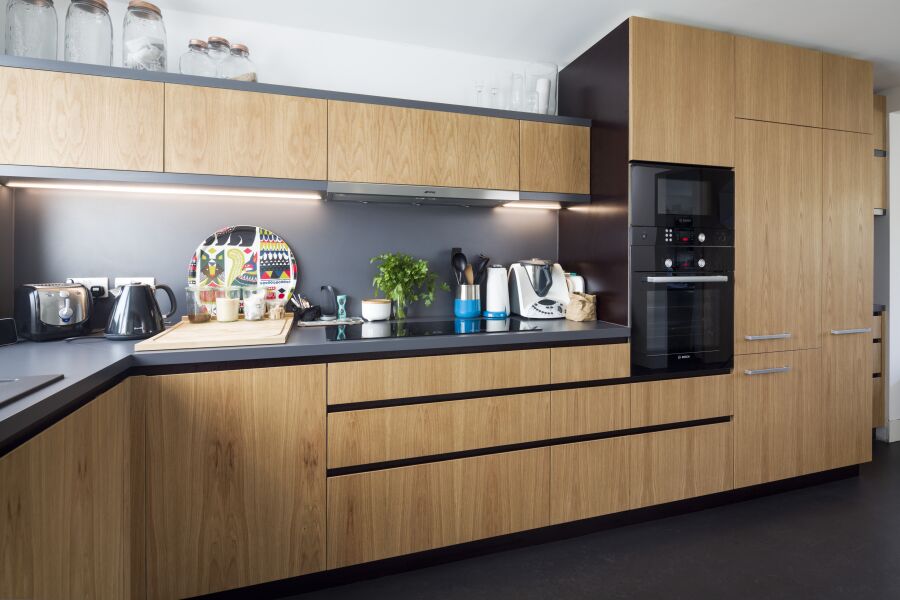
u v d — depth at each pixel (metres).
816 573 1.88
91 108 1.78
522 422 2.02
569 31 2.49
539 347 2.05
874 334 3.30
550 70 2.84
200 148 1.91
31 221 2.05
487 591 1.80
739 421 2.41
